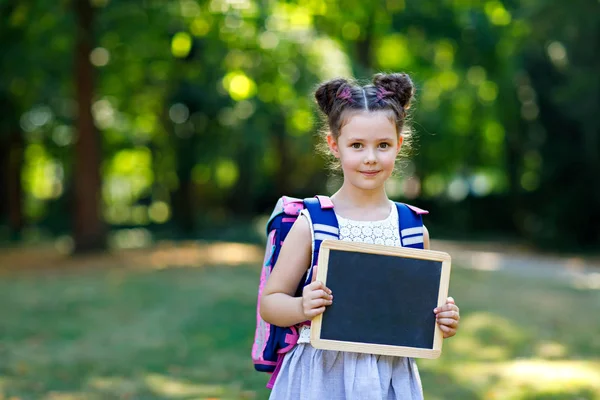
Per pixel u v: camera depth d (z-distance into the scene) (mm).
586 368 6203
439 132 20797
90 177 16344
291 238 2510
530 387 5496
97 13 14750
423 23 15195
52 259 16219
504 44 15688
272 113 15922
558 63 18547
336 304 2400
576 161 20031
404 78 2559
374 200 2561
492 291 11461
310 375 2439
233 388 5480
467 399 5145
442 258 2479
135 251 17859
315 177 25203
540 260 17781
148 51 15719
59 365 6371
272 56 11406
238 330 8016
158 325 8414
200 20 11133
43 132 22703
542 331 8039
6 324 8508
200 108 19359
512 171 21922
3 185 27141
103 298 10500
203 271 13953
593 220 20422
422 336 2447
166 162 24828
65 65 16141
